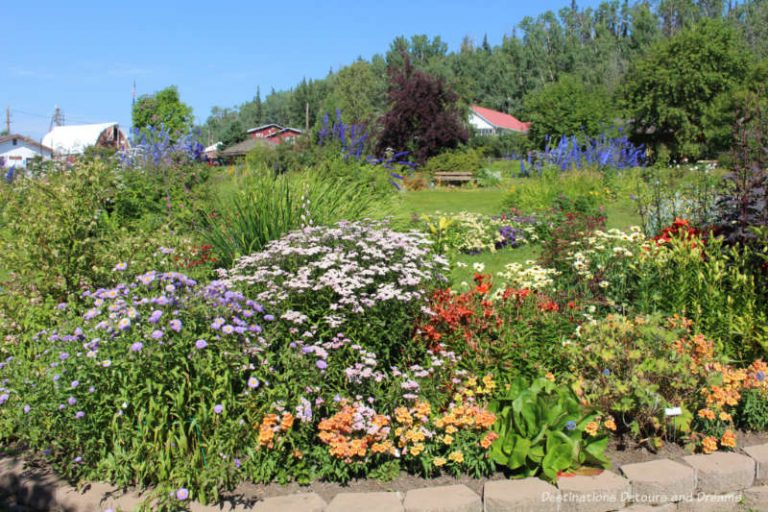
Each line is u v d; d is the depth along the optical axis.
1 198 5.95
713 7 88.00
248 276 4.64
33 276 5.01
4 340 4.54
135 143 11.64
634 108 39.62
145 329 3.47
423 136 30.06
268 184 7.47
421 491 3.23
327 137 16.09
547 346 4.25
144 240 5.79
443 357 4.10
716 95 36.00
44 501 3.32
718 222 5.45
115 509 3.10
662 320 4.57
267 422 3.30
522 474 3.42
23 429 3.54
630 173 19.25
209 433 3.37
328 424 3.38
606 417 3.82
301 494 3.20
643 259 5.72
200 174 10.73
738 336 4.66
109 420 3.37
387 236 5.26
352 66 69.62
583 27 103.38
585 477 3.32
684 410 3.75
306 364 3.63
